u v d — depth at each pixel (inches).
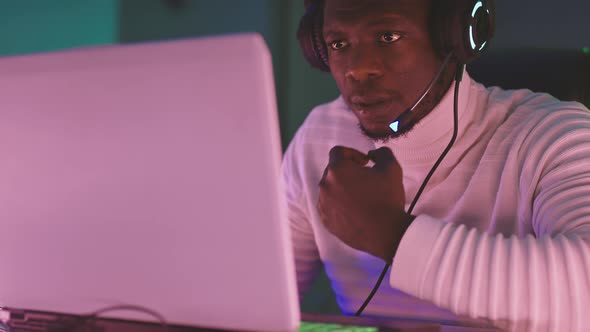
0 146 28.0
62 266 28.4
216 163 24.5
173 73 24.3
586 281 31.4
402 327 29.6
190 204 25.2
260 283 24.9
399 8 43.5
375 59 43.9
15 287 29.8
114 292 27.7
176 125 24.7
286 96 84.9
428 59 44.8
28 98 26.9
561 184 38.4
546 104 47.9
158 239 26.1
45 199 27.8
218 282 25.5
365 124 46.6
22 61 26.9
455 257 31.9
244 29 86.8
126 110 25.3
